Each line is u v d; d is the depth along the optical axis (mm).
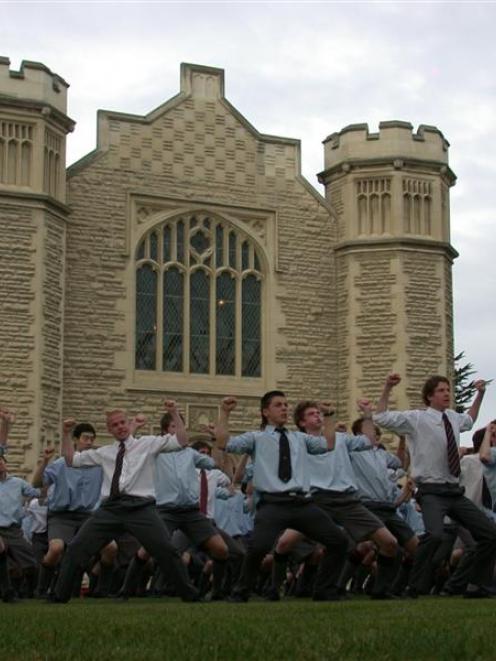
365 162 30625
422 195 30781
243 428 29344
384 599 12734
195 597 11992
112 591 15828
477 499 14062
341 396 30281
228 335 29750
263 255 30281
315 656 5645
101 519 11930
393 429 12586
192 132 29953
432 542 12312
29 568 14383
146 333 28859
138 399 28281
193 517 13297
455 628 6996
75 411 27547
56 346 27016
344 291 30562
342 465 13250
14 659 5684
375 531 13094
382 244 30234
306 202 30906
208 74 30438
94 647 6109
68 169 28312
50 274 27016
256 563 12109
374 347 29953
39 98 27188
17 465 25750
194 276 29594
